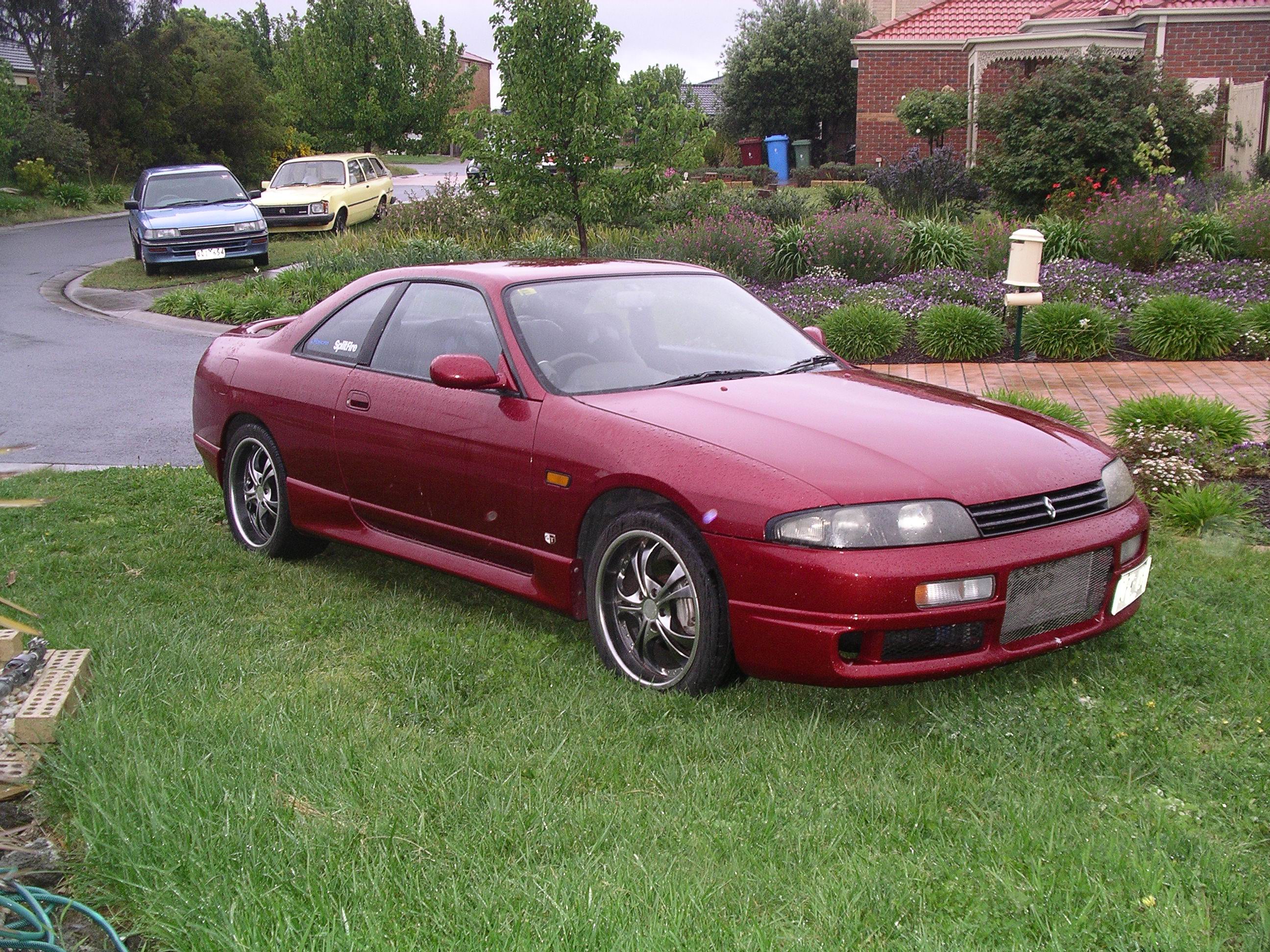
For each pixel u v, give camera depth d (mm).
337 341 5750
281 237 26047
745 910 2699
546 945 2551
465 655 4531
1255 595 4965
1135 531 4250
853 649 3846
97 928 2830
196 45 44625
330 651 4703
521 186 16344
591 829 3109
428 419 5012
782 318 5672
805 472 3916
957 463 4031
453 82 47875
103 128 42656
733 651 4035
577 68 15719
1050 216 16938
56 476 7680
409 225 21141
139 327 15586
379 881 2818
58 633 4566
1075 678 4125
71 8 41938
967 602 3793
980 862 2926
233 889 2803
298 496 5785
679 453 4125
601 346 4941
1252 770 3424
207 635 4770
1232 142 22359
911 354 11688
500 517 4766
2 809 3400
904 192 22562
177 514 6863
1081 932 2617
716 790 3344
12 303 17938
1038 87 19734
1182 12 24219
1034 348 11453
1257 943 2592
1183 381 10039
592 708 3988
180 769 3328
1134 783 3414
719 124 46719
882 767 3486
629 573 4375
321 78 43969
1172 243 14766
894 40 31984
